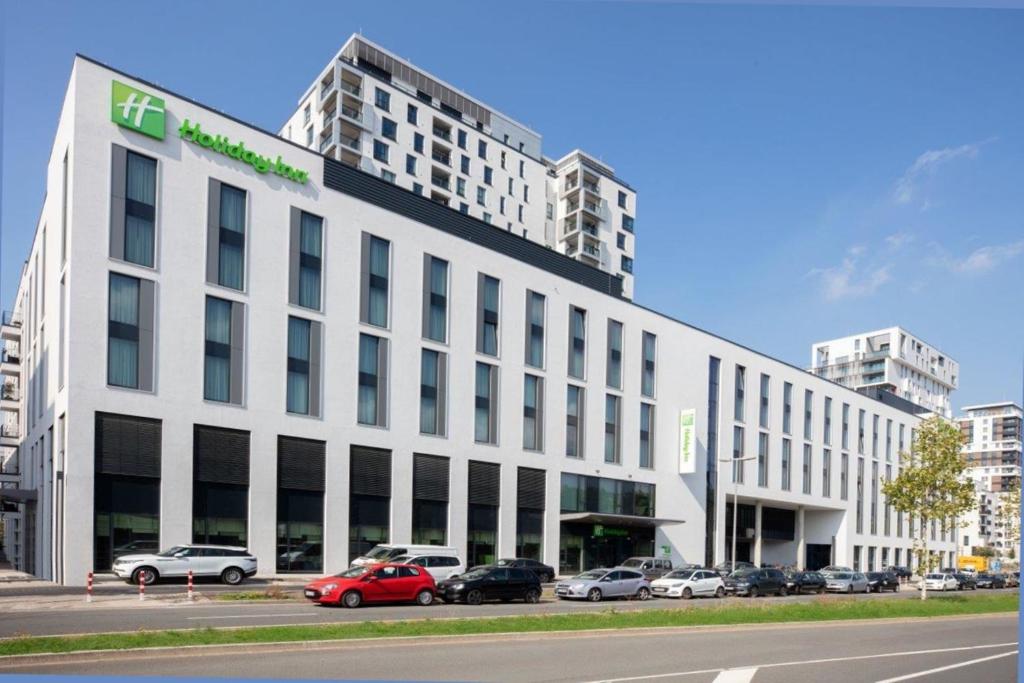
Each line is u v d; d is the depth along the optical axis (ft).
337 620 59.82
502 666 43.14
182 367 97.86
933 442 112.37
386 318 121.39
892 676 44.11
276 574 103.81
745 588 112.16
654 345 168.35
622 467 156.46
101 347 91.20
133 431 92.84
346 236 117.50
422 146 220.84
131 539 91.71
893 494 114.42
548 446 142.20
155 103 98.94
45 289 113.19
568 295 150.61
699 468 173.88
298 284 111.24
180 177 100.58
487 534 130.72
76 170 91.66
